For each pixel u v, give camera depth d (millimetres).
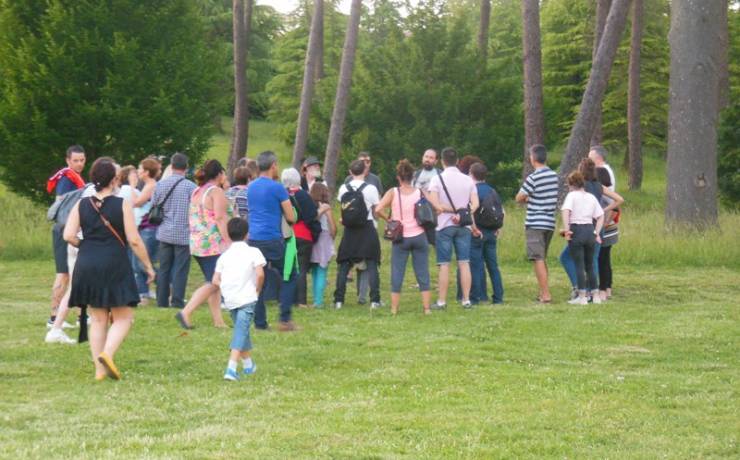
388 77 32688
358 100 32531
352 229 13305
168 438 6812
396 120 32094
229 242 12062
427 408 7824
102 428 7148
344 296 14188
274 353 10148
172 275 13211
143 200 13258
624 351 10430
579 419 7523
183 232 12984
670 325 11992
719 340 11047
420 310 13281
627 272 17062
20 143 24438
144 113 24734
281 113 61281
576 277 13852
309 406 7883
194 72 25844
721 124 27438
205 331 11344
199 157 26453
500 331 11539
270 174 11422
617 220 13984
